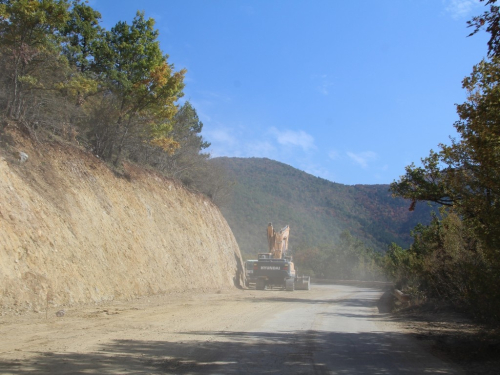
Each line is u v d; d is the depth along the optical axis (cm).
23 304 1442
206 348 955
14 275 1490
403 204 12650
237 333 1182
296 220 11919
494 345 1023
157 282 2475
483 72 1075
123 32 2811
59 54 2273
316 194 14825
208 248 3550
